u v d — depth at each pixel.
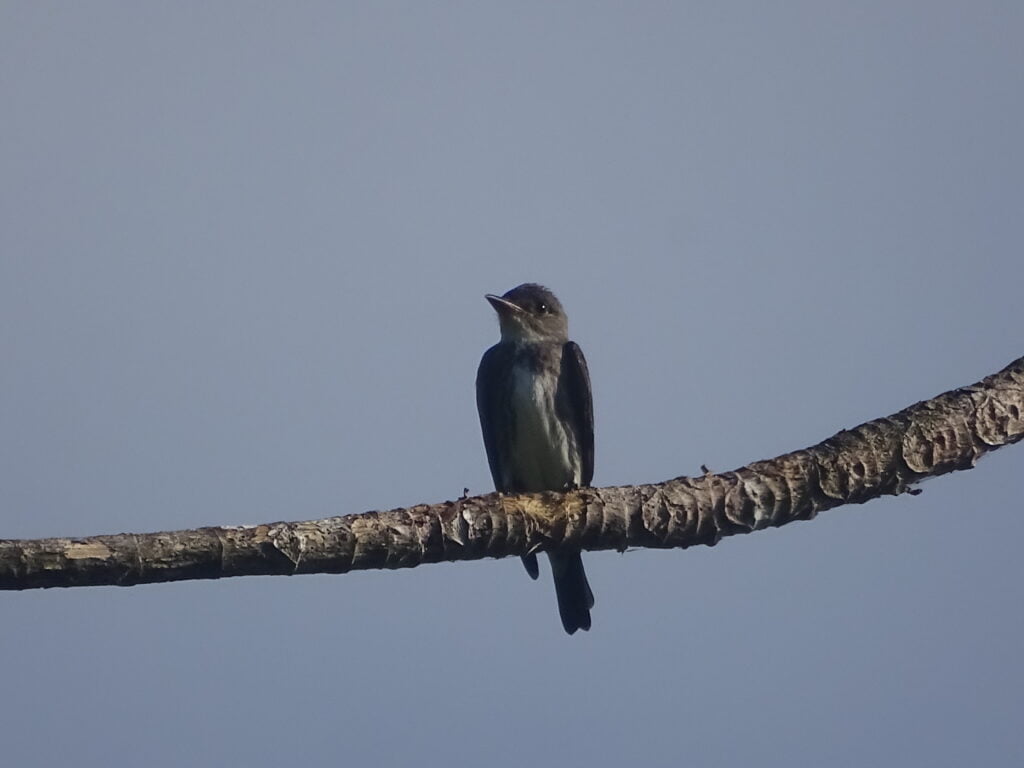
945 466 10.80
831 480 10.79
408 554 10.16
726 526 10.86
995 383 10.98
